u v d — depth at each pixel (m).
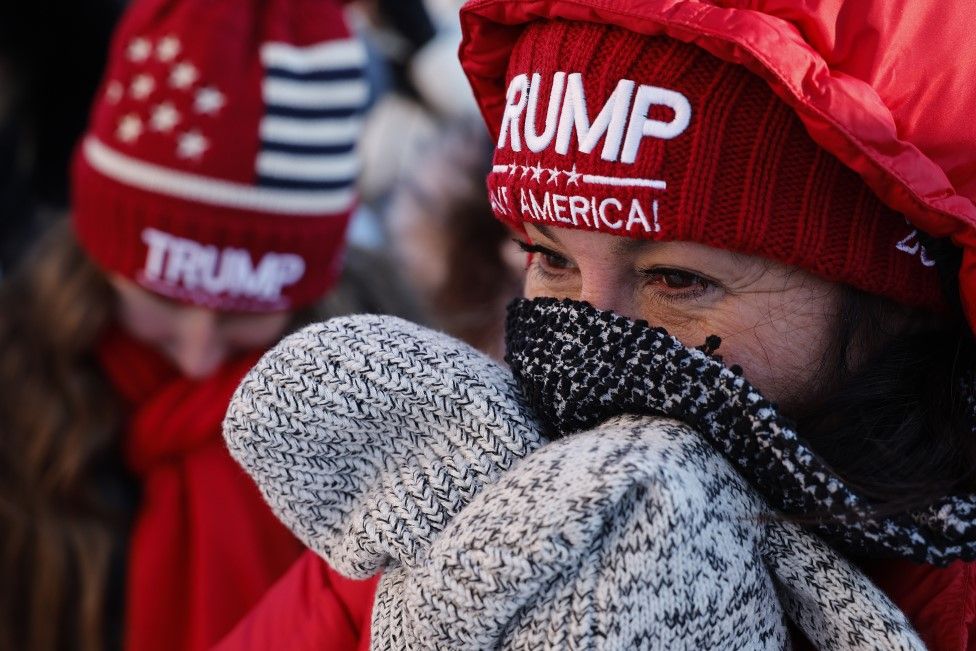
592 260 0.85
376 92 2.28
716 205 0.79
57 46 2.28
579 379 0.82
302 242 1.63
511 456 0.83
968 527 0.77
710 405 0.78
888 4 0.78
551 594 0.74
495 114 1.03
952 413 0.83
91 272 1.69
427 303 2.02
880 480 0.81
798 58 0.75
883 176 0.75
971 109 0.78
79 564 1.61
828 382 0.85
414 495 0.83
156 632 1.60
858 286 0.81
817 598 0.78
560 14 0.83
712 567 0.74
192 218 1.57
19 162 2.33
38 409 1.65
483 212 1.98
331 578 1.06
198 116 1.55
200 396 1.65
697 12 0.77
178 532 1.63
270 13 1.59
